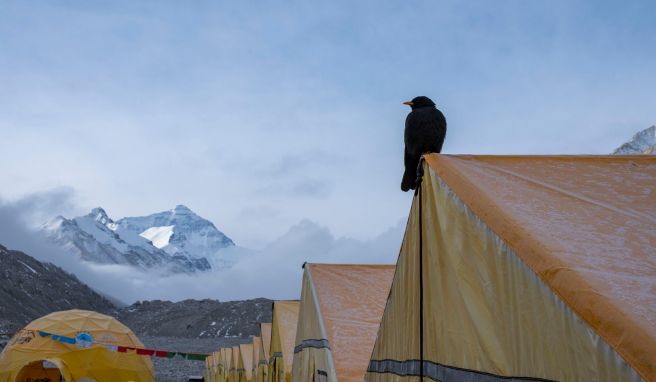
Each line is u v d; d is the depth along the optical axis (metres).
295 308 21.55
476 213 5.61
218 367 51.53
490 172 6.44
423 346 7.04
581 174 6.37
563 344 4.09
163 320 181.00
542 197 5.67
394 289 8.30
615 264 4.23
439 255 6.54
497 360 5.13
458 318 6.00
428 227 6.88
